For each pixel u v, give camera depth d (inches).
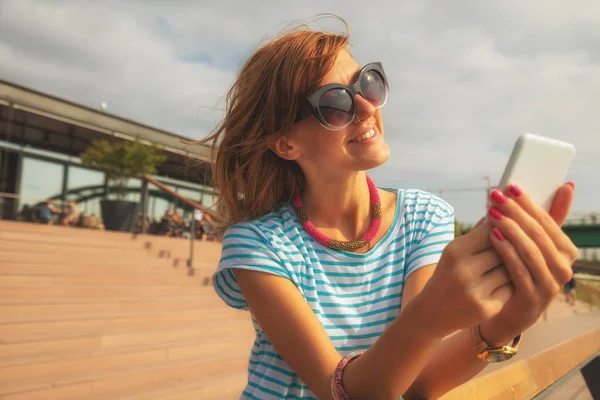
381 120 43.9
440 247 42.5
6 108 571.8
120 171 565.0
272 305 38.5
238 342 235.9
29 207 560.7
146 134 699.4
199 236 648.4
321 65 42.0
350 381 31.1
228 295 44.6
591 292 951.6
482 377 44.6
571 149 26.0
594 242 1305.4
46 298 241.9
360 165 41.6
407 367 28.2
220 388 184.1
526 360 53.9
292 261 41.3
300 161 44.3
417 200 45.6
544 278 23.2
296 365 36.9
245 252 40.3
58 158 663.1
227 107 49.1
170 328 235.9
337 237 44.3
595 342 81.2
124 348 200.2
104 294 270.4
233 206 49.1
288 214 44.7
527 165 25.4
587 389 63.0
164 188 416.5
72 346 194.7
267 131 44.5
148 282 311.9
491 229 24.1
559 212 25.7
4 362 166.7
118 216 522.3
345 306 41.4
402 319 27.2
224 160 48.7
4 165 609.9
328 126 40.9
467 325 25.1
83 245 351.9
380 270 42.6
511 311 27.1
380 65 43.3
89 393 166.1
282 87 42.8
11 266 268.7
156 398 165.2
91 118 642.8
